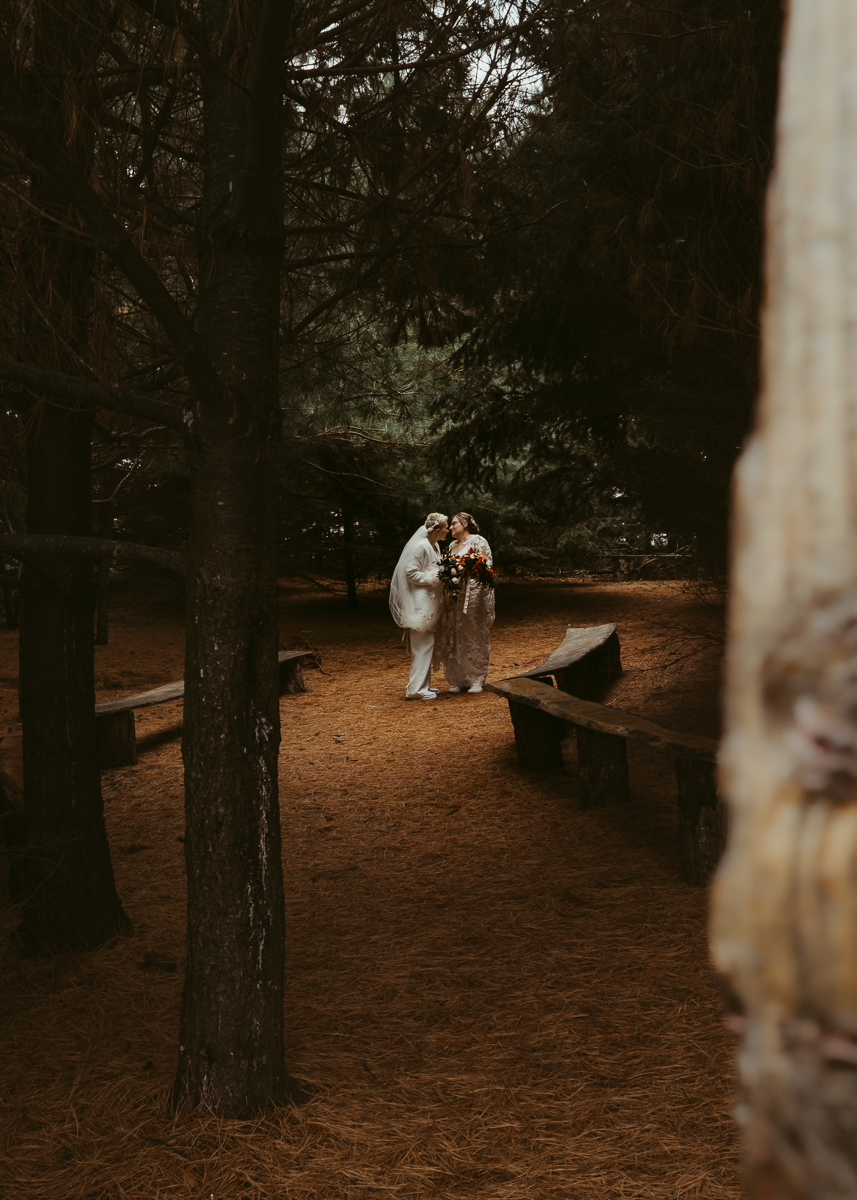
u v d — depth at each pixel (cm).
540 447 907
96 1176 292
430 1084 340
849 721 36
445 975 429
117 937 493
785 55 43
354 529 1617
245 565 315
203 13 308
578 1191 275
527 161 471
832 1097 35
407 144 409
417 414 1210
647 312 420
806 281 40
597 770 650
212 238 313
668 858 553
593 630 1024
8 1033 396
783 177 41
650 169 476
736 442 612
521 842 601
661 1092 324
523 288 589
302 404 1130
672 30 386
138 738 929
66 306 341
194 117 402
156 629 1529
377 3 327
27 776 483
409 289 460
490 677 1103
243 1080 324
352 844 621
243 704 318
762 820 38
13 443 522
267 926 326
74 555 480
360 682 1135
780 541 39
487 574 1019
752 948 38
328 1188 283
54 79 290
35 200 315
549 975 422
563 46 349
